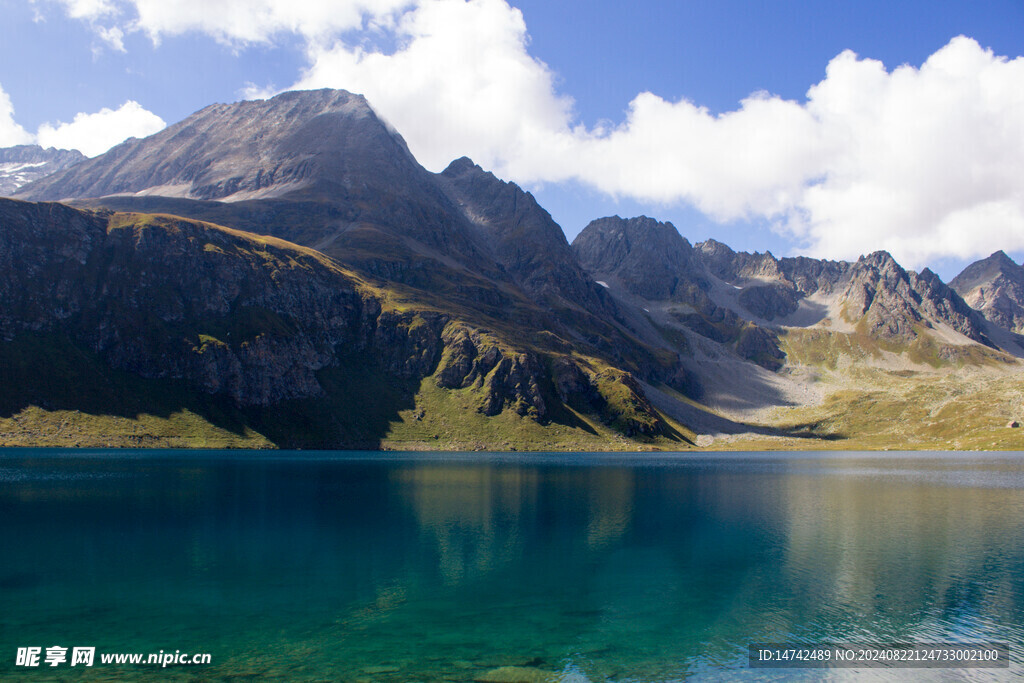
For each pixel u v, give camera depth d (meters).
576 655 42.09
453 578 59.62
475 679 38.06
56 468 145.12
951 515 99.50
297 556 66.81
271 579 58.06
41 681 36.16
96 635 43.81
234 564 63.09
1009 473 184.00
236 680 37.09
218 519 86.75
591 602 53.16
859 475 175.25
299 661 40.09
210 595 53.09
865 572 63.12
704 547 73.94
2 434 197.62
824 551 72.44
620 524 88.81
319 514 92.56
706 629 47.25
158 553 67.00
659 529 85.25
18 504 95.62
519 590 56.19
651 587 57.50
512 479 150.62
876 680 39.22
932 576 61.78
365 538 76.19
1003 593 56.41
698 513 99.50
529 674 39.00
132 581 56.66
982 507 108.56
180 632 44.69
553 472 173.75
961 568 64.94
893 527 88.00
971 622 49.31
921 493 129.12
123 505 96.00
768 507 106.94
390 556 67.44
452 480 145.12
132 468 149.62
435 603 52.28
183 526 81.31
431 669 39.28
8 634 43.72
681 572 62.56
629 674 39.47
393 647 42.78
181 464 165.38
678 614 50.28
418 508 100.38
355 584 57.00
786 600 54.19
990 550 73.50
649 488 135.12
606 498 116.88
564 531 82.94
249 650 41.75
